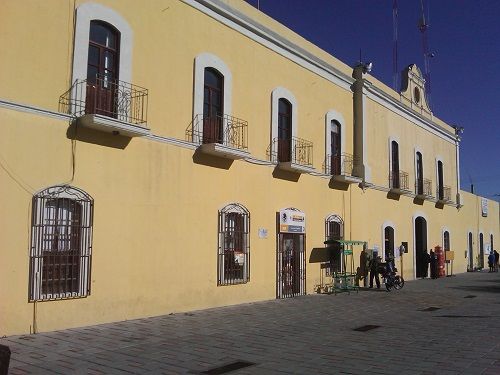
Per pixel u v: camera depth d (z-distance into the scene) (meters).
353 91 22.27
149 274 12.28
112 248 11.45
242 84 15.73
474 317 13.23
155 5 12.93
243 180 15.55
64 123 10.63
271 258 16.55
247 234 15.56
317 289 18.75
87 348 8.73
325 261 19.31
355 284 21.14
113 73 11.87
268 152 16.72
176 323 11.49
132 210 11.98
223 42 15.06
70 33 10.88
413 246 27.36
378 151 23.73
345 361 8.14
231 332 10.58
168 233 12.85
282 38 17.47
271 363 7.98
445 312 14.23
